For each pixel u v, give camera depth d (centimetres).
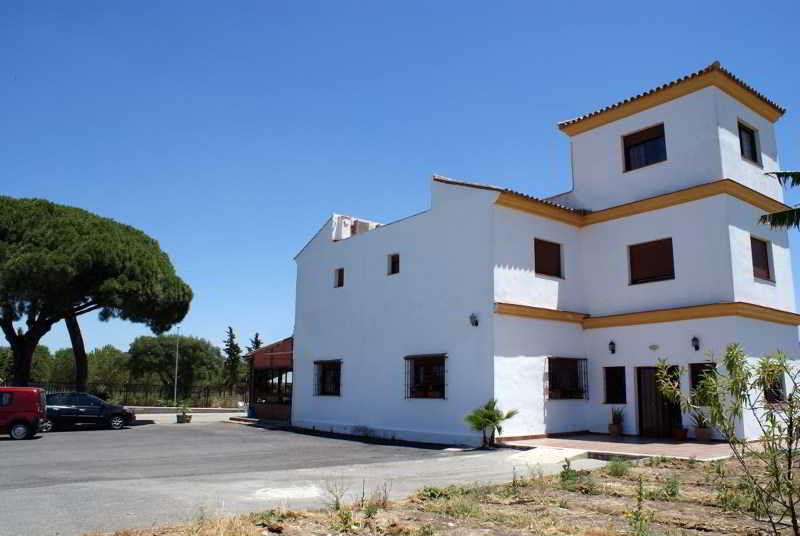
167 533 627
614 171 1972
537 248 1897
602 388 1877
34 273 2395
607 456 1376
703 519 729
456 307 1828
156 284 2709
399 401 1978
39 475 1126
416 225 2025
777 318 1767
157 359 5831
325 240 2464
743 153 1873
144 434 2169
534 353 1788
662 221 1822
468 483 1023
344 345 2272
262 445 1772
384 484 984
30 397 1978
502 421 1656
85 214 2959
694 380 1675
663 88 1845
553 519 725
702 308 1662
